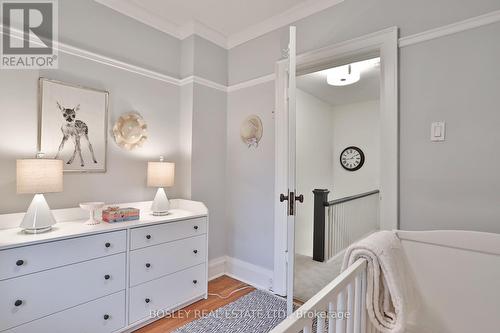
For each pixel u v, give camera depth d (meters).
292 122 1.55
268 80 2.47
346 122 4.72
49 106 1.81
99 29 2.08
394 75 1.70
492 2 1.42
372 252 1.11
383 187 1.73
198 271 2.19
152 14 2.37
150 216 2.08
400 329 1.04
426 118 1.60
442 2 1.56
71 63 1.92
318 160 4.36
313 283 2.56
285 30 2.34
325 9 2.07
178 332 1.77
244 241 2.65
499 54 1.39
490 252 1.18
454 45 1.52
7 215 1.62
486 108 1.42
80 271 1.54
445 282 1.26
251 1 2.16
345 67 3.00
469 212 1.47
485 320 1.17
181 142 2.62
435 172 1.57
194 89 2.53
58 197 1.85
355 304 1.06
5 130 1.64
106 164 2.11
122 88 2.21
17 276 1.32
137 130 2.28
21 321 1.33
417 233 1.33
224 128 2.82
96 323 1.60
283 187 2.30
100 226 1.70
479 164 1.44
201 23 2.51
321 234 3.16
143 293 1.83
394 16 1.74
